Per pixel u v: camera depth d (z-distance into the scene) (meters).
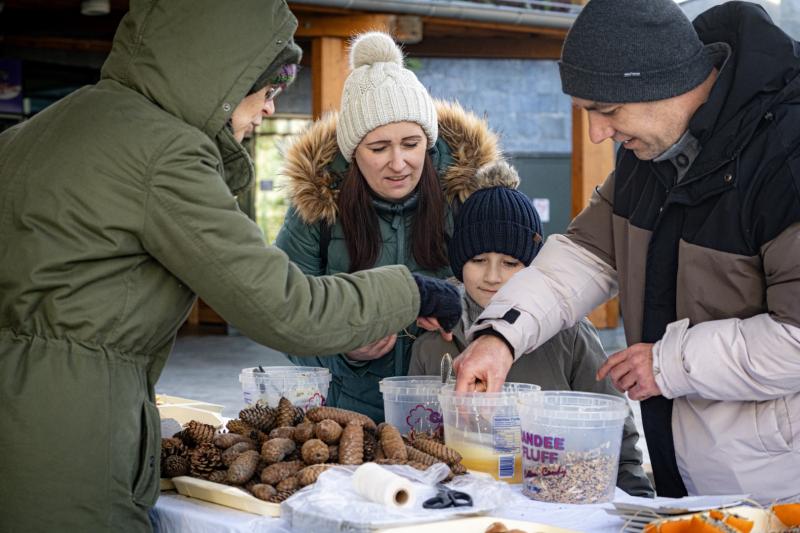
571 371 2.49
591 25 1.94
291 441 1.87
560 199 13.42
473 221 2.49
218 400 7.29
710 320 1.98
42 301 1.64
